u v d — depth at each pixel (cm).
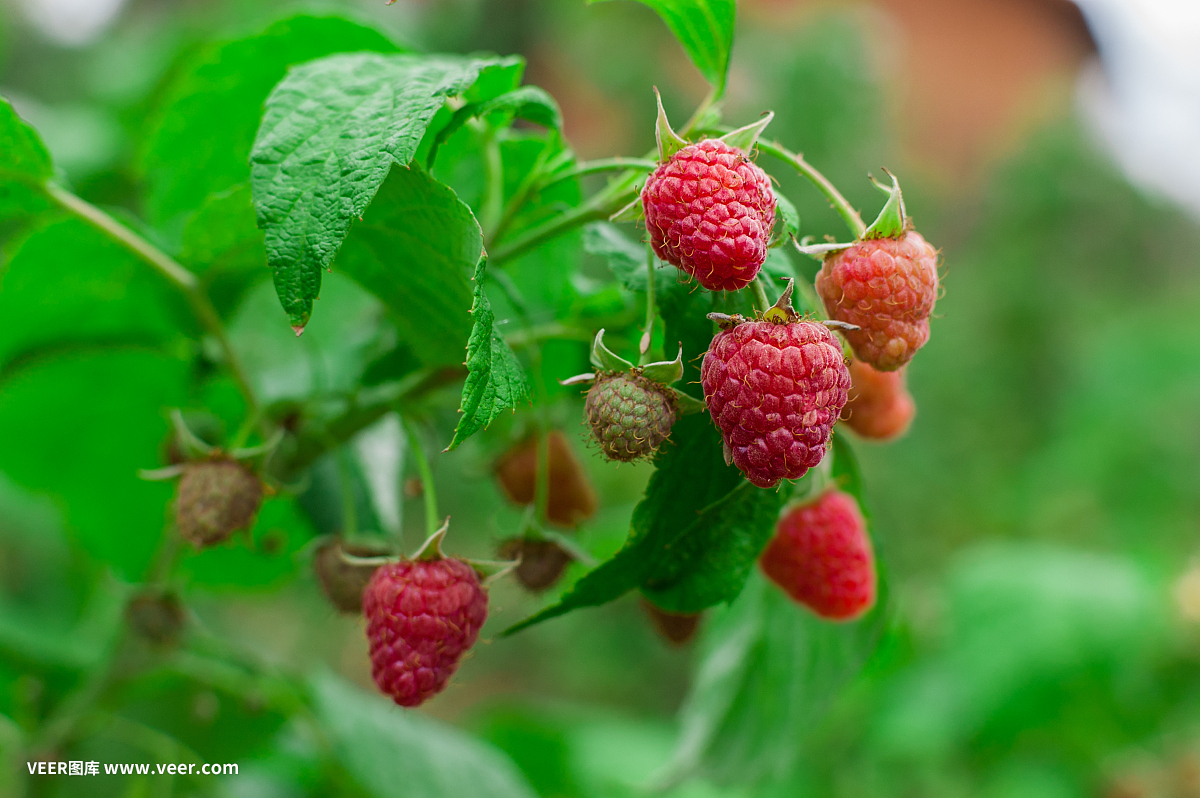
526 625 31
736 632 41
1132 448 138
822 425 28
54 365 38
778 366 28
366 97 30
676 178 29
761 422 28
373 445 38
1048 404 158
